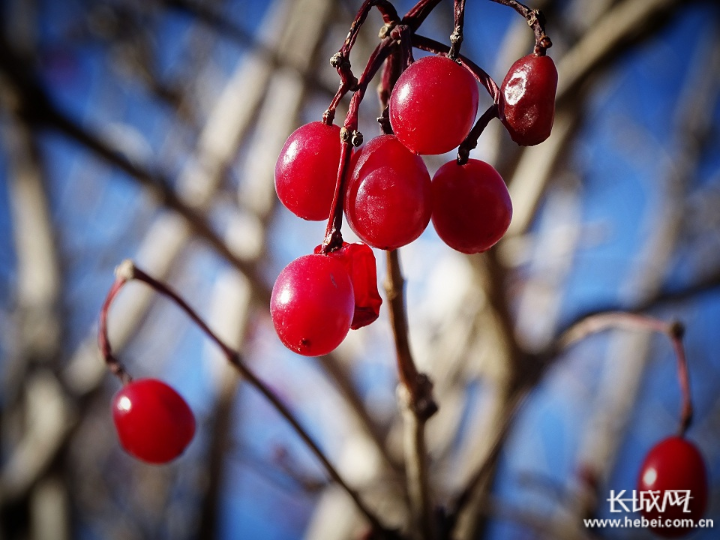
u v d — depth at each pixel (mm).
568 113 250
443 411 283
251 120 288
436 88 110
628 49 236
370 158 114
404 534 167
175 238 308
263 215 265
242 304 256
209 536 241
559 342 177
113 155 190
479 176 122
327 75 292
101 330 151
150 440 149
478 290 221
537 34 112
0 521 298
